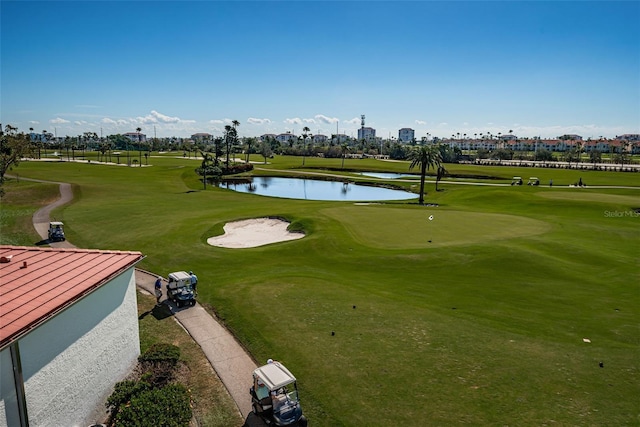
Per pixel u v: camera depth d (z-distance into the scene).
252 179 114.69
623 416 13.88
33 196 63.38
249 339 19.59
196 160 163.62
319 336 19.64
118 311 16.89
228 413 14.71
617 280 27.44
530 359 17.52
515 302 23.70
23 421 11.67
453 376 16.38
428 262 30.70
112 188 76.00
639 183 90.56
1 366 10.98
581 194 68.81
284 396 14.06
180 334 20.39
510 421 13.75
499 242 34.84
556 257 31.89
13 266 16.02
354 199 78.81
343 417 14.23
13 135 61.59
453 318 21.42
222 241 38.88
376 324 20.80
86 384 14.79
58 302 13.12
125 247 35.88
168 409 13.40
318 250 34.44
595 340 19.22
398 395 15.27
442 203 68.06
